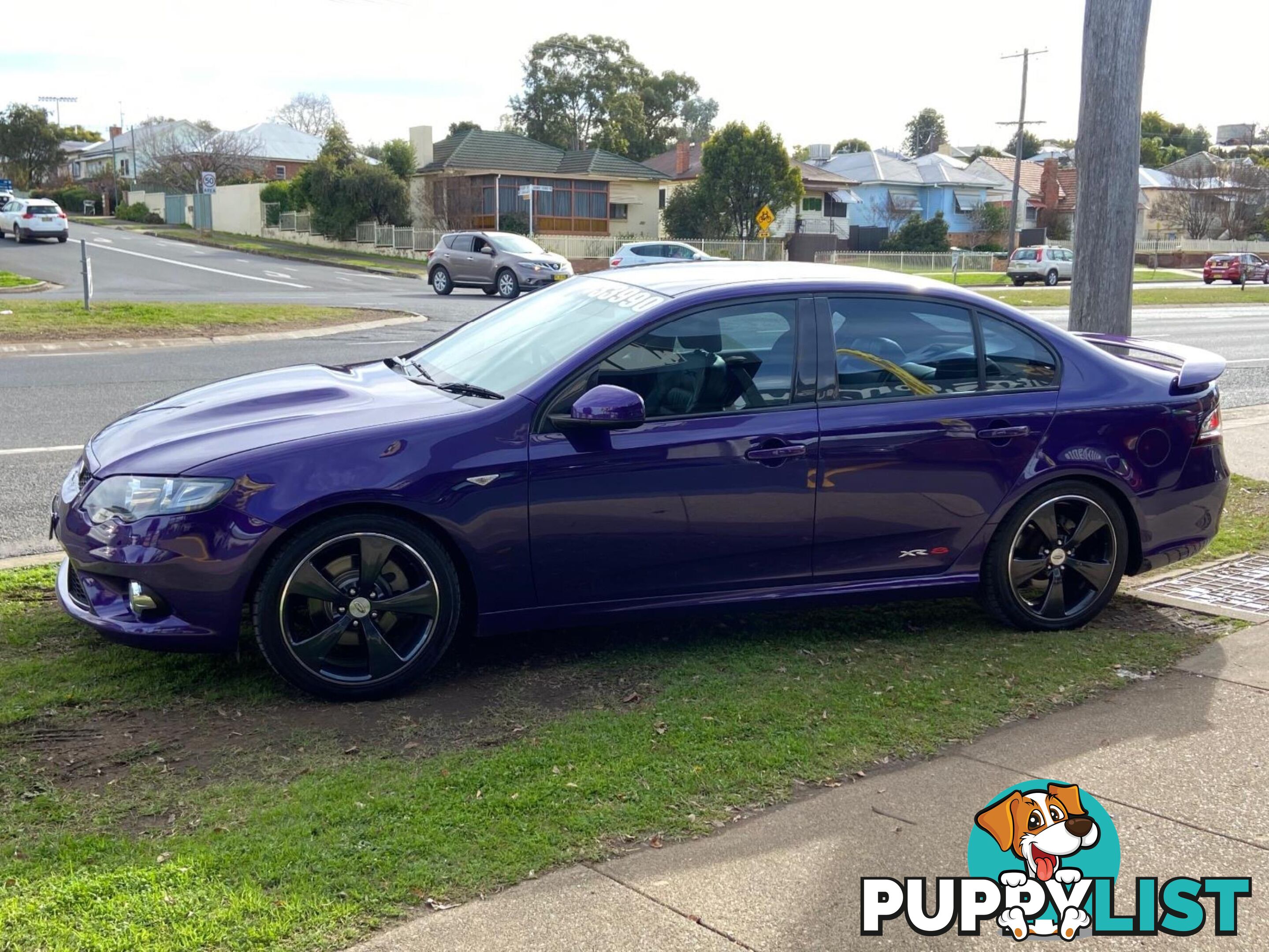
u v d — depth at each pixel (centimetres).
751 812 326
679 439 422
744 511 434
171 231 5756
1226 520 686
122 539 384
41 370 1258
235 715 390
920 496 457
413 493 393
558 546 415
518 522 408
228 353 1457
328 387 454
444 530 401
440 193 4862
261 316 1877
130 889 278
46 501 676
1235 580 566
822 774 350
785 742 370
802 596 455
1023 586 483
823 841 311
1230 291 3938
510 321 505
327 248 4994
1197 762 362
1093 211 725
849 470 445
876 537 458
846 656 456
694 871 294
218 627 386
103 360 1372
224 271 3425
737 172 4878
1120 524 491
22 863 290
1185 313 2902
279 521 380
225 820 314
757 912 277
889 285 464
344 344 1608
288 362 1359
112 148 9144
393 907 275
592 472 412
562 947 261
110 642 450
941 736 379
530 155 5231
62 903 271
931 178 6538
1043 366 480
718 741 371
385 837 306
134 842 302
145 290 2591
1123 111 708
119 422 452
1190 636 484
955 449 458
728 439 428
